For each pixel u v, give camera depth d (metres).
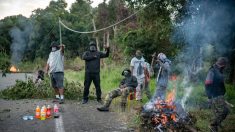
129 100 10.62
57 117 8.98
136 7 16.62
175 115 7.55
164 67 9.92
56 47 11.70
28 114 9.32
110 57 27.11
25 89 12.77
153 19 17.03
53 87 11.87
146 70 11.70
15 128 7.72
